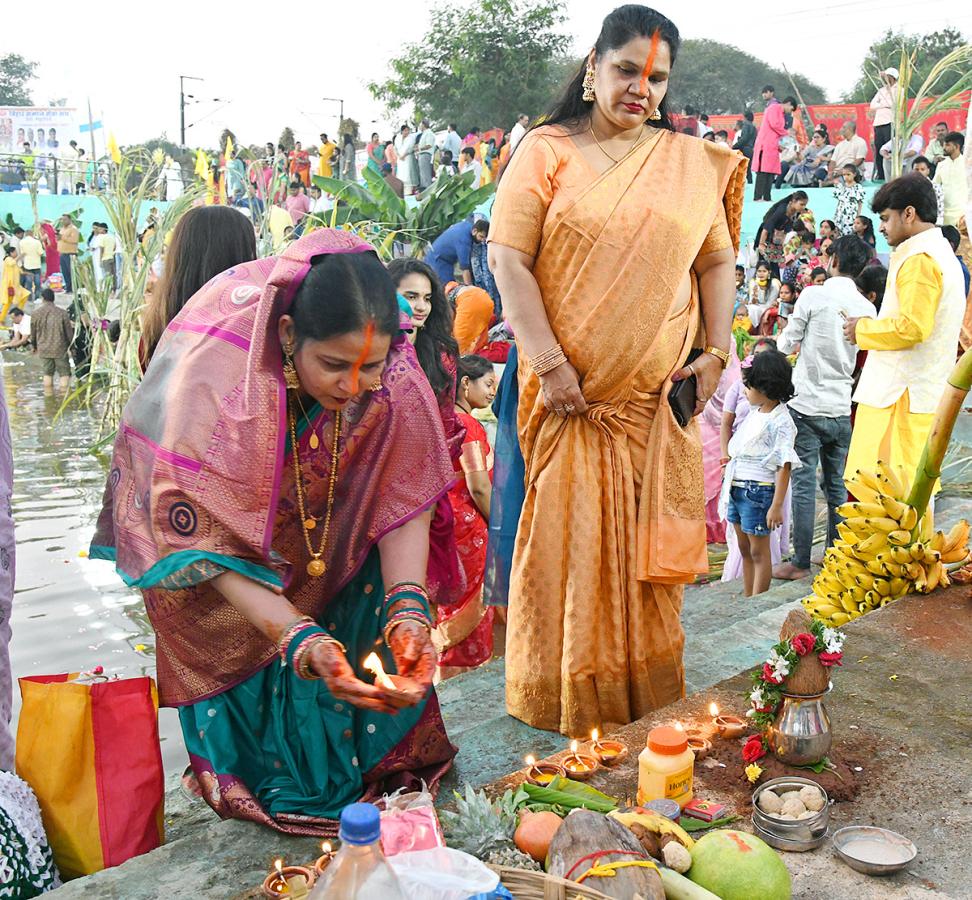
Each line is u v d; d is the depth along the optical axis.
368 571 2.63
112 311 12.16
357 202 11.48
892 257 4.77
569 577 3.18
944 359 4.67
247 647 2.53
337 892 1.61
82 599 5.78
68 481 8.46
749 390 5.20
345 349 2.08
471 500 4.12
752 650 3.89
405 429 2.48
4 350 16.25
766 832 2.31
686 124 11.98
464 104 29.16
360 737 2.62
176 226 2.91
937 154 11.49
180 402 2.22
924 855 2.29
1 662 2.98
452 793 2.77
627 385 3.13
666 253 3.07
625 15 2.97
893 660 3.31
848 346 5.45
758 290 10.93
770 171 13.95
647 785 2.42
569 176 3.09
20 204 20.91
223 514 2.22
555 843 2.08
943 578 3.91
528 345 3.12
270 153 17.45
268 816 2.54
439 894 1.83
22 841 2.45
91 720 2.63
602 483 3.17
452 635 4.19
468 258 8.44
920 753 2.73
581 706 3.18
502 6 28.20
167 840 2.99
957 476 6.90
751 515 5.15
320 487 2.48
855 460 4.97
